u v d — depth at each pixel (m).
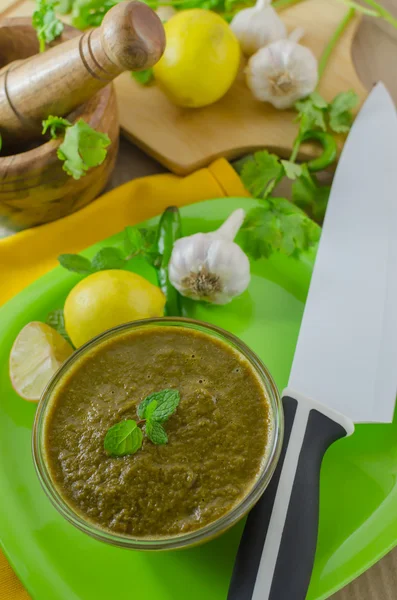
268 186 0.52
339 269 0.46
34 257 0.49
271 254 0.49
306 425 0.39
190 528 0.36
